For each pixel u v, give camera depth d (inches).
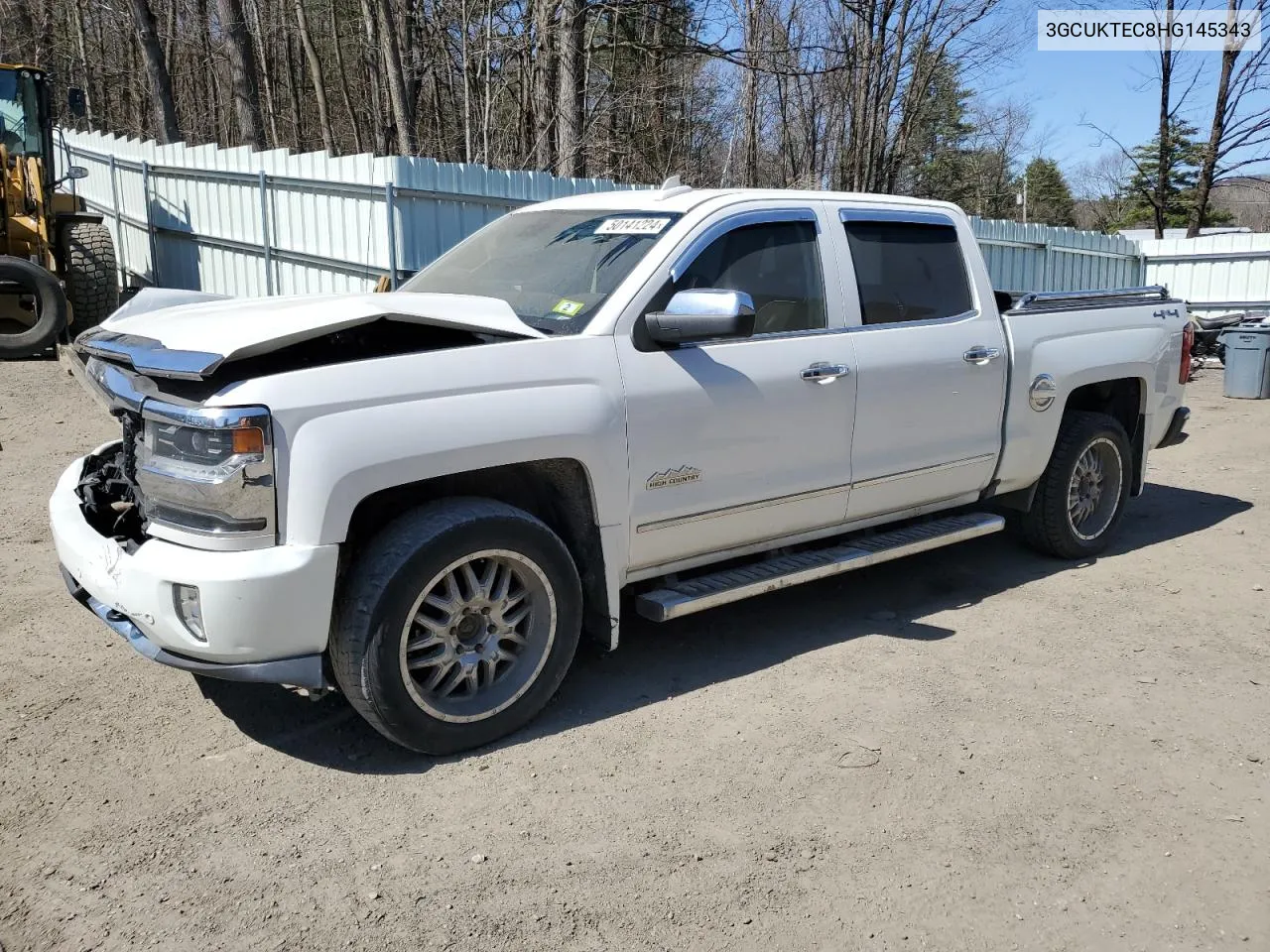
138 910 115.0
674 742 154.3
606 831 131.2
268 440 130.7
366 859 124.7
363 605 137.1
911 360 193.9
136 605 138.2
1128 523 280.8
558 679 156.9
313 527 133.0
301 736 154.2
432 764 147.0
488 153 783.7
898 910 117.6
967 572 234.8
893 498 199.5
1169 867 126.6
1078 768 149.3
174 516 139.0
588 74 760.3
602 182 487.8
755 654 186.7
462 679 148.9
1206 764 151.3
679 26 761.0
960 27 761.0
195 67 1325.0
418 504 151.9
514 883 120.8
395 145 940.6
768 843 129.5
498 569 150.9
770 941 112.3
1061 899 120.3
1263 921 117.2
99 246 522.6
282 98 1331.2
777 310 180.2
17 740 150.9
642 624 200.1
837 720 161.8
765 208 180.7
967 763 149.7
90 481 166.6
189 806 135.3
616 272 166.9
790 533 186.2
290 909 115.5
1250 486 323.3
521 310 170.2
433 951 109.7
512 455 146.3
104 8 1219.9
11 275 457.7
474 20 794.2
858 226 194.7
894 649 190.2
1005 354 211.6
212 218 554.9
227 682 170.7
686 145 932.0
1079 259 706.2
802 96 924.0
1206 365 591.5
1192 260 721.6
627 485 159.2
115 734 153.5
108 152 666.8
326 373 136.0
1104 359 232.7
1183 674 181.5
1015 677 178.9
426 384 140.9
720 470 169.9
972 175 1462.8
